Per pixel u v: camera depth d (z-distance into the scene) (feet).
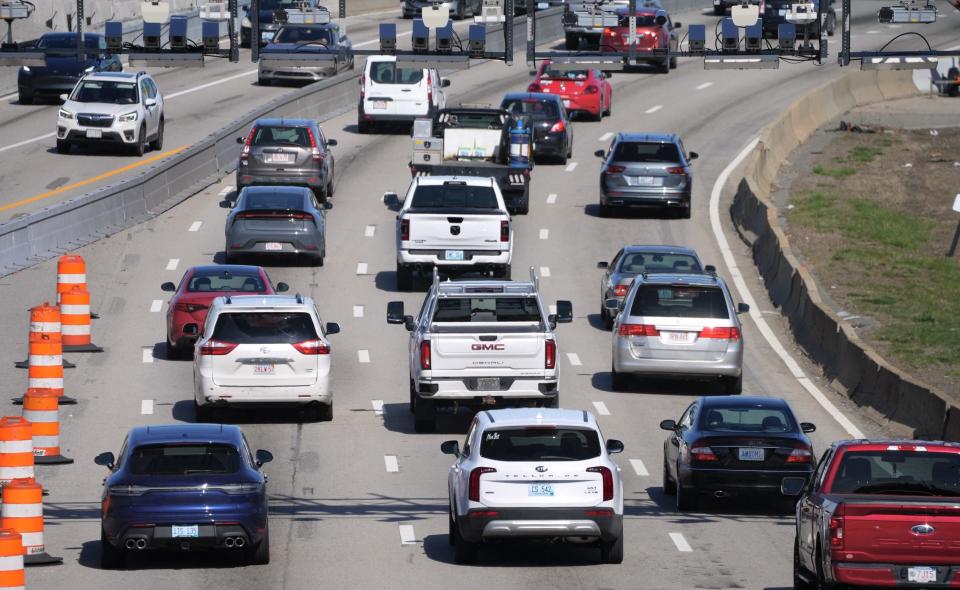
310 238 419.13
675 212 505.66
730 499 248.93
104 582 191.93
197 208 492.13
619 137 494.59
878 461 169.58
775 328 390.21
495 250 395.55
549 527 193.36
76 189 495.82
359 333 368.89
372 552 209.77
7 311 375.25
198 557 207.82
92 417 294.87
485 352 279.08
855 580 157.07
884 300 420.77
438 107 625.82
